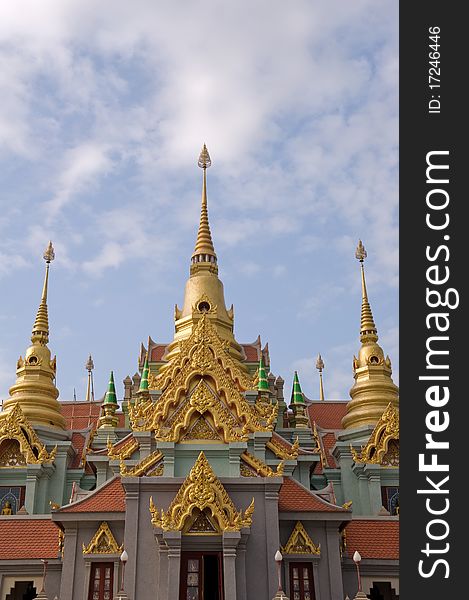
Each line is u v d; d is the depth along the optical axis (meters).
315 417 56.50
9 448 45.56
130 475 31.02
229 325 56.50
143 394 43.69
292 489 33.88
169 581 28.00
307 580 31.66
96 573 31.41
